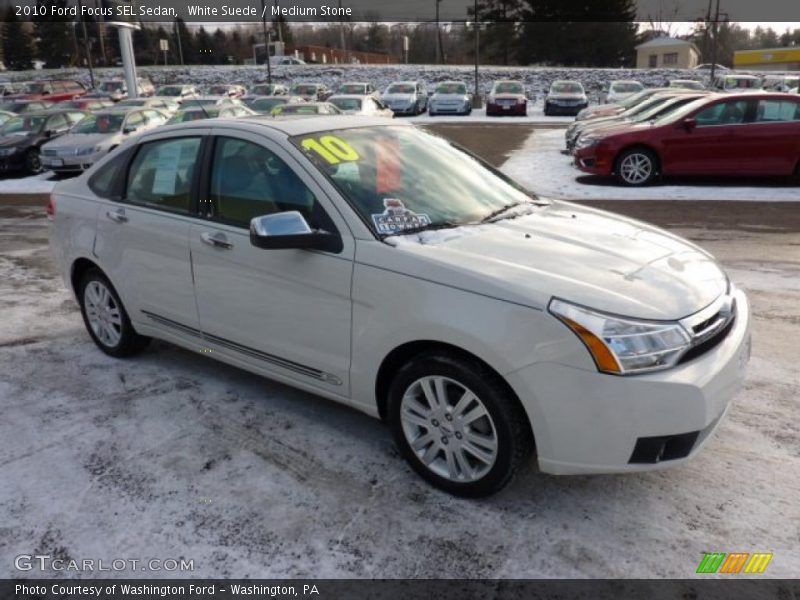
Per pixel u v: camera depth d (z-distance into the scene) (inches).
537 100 1654.8
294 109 721.0
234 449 134.3
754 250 285.9
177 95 1360.7
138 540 108.1
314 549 105.6
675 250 128.4
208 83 1921.8
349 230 121.7
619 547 104.8
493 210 140.9
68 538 108.7
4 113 802.2
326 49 3203.7
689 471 124.3
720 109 446.6
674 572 99.5
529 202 151.9
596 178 500.4
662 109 510.6
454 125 1039.6
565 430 102.7
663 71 1882.4
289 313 130.4
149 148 161.5
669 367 101.5
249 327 139.0
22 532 110.3
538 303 102.1
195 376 168.9
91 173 178.1
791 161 445.7
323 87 1363.2
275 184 133.3
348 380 125.3
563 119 1152.8
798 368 166.9
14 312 222.2
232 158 141.6
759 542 105.3
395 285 114.2
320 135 140.4
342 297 121.3
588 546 105.2
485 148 705.0
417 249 116.3
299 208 128.8
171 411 150.5
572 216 144.0
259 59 2472.9
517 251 117.6
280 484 122.4
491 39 2554.1
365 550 105.2
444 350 113.0
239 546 106.4
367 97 890.1
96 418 147.8
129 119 617.0
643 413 100.1
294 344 131.9
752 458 127.7
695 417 102.0
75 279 183.8
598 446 102.2
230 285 139.3
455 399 115.4
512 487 120.6
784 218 353.4
